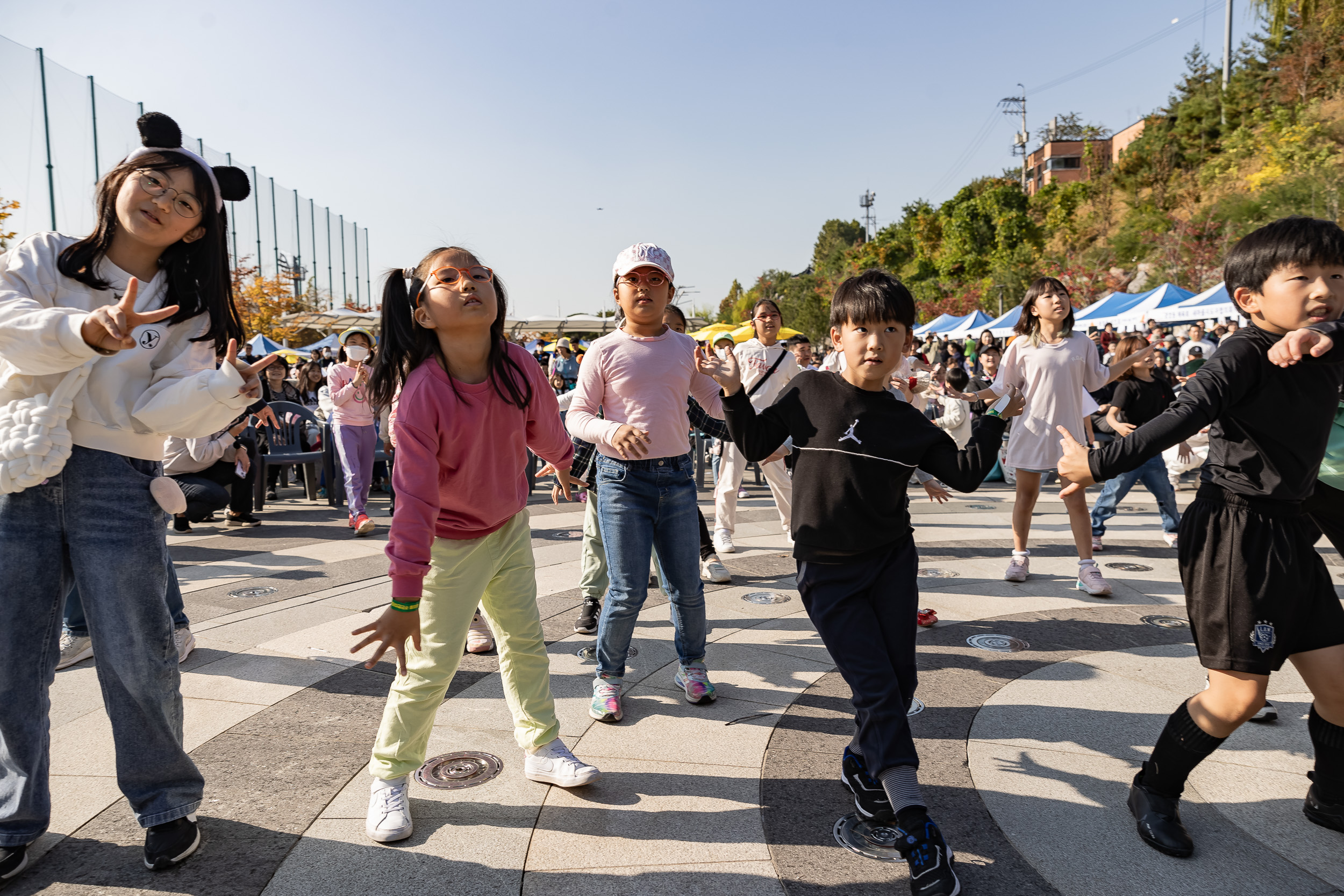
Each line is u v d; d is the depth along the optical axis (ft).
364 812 8.23
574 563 19.26
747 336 38.19
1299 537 7.38
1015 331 17.06
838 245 319.68
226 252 7.63
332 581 17.38
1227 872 7.27
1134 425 19.85
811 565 8.05
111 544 6.98
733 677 11.98
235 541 22.09
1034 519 24.79
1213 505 7.59
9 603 6.88
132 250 7.20
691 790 8.71
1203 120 154.51
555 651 13.16
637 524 10.56
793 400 8.27
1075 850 7.59
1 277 6.73
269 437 30.25
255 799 8.44
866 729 7.32
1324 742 7.88
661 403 10.77
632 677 12.05
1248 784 8.87
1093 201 166.91
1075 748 9.66
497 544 8.34
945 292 177.06
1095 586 16.03
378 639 7.14
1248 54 153.89
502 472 8.09
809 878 7.17
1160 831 7.63
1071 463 7.54
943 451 7.73
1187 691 11.37
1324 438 7.37
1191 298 70.03
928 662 12.51
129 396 7.07
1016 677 11.87
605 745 9.78
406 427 7.36
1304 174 104.78
